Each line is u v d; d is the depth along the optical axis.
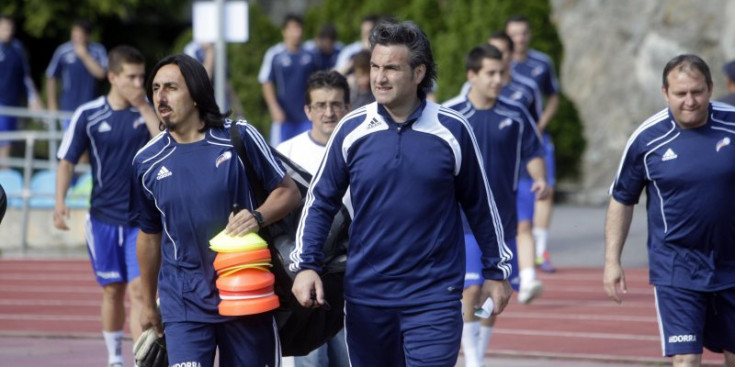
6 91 57.00
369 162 16.70
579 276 41.53
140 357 18.61
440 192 16.72
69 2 77.06
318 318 17.88
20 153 57.44
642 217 55.06
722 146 19.17
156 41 83.19
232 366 17.28
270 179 17.45
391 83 16.50
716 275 19.42
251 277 16.58
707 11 65.31
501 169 26.62
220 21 43.19
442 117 16.75
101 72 57.91
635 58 68.19
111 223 26.23
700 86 18.89
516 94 35.66
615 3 69.56
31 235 52.34
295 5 84.19
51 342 31.38
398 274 16.78
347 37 71.25
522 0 62.88
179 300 17.23
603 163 67.69
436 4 66.06
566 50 71.31
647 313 34.34
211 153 17.27
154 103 17.39
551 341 30.47
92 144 26.55
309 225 17.06
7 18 57.00
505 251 17.23
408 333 16.86
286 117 52.38
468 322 25.16
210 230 17.14
